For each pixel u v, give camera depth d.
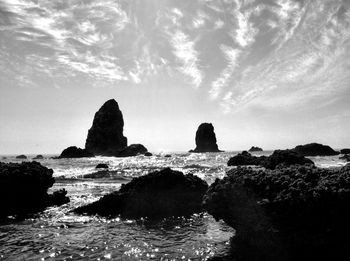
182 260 10.05
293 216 9.85
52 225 15.05
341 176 10.04
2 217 16.77
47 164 70.81
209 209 12.23
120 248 11.34
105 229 14.30
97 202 17.77
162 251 10.97
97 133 134.75
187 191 18.44
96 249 11.23
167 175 18.56
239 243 11.19
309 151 91.75
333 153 91.19
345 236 9.20
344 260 9.21
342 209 9.32
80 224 15.33
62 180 33.12
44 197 19.02
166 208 17.55
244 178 11.53
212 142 154.25
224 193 11.69
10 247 11.48
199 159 92.94
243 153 53.47
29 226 14.84
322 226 9.48
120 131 138.75
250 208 10.81
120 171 44.81
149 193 17.88
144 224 15.34
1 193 17.28
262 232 10.27
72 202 20.20
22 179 17.91
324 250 9.40
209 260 10.04
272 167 30.33
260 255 10.30
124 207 17.53
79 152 118.19
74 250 11.12
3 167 18.84
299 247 9.65
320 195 9.61
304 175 10.89
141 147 137.38
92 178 35.53
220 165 57.12
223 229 14.21
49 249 11.24
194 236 12.98
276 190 10.64
